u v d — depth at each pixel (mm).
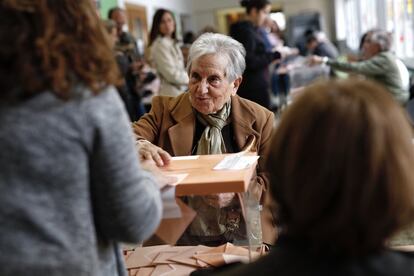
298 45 10398
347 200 569
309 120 599
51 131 690
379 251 601
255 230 1096
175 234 948
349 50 10859
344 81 642
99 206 756
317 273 586
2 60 680
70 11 709
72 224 718
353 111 584
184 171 1035
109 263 822
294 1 12281
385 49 4133
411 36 5566
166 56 3807
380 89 620
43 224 700
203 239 1127
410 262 601
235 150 1510
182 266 1137
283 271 599
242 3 4320
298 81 5758
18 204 691
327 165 575
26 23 683
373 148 568
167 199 920
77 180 712
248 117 1514
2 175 693
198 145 1512
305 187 587
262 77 4125
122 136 740
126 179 738
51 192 702
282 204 635
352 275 578
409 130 607
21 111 688
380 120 580
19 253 697
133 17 7848
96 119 709
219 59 1461
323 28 12211
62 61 687
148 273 1134
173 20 3934
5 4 681
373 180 566
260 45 4055
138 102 4270
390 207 572
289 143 610
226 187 940
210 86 1464
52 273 711
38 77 682
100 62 724
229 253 1114
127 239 773
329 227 578
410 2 5578
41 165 691
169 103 1588
